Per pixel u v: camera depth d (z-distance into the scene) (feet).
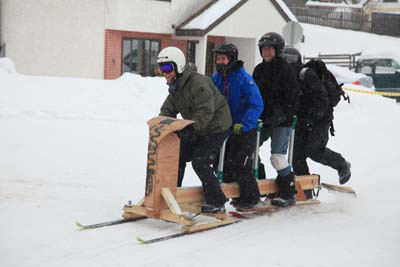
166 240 25.52
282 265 23.03
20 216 28.12
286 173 31.78
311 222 30.25
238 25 118.11
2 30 100.37
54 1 103.09
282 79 30.22
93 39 107.86
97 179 37.60
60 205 30.66
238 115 29.60
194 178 40.29
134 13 109.60
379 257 24.53
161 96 70.85
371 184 40.14
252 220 29.99
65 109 61.98
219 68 29.50
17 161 41.27
